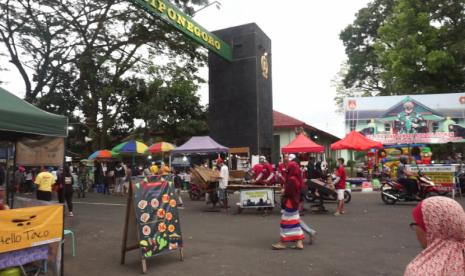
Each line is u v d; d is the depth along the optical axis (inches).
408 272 79.7
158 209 258.1
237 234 358.3
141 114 1106.1
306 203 600.1
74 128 1180.5
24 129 226.5
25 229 206.5
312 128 1273.4
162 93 1102.4
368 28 1569.9
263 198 494.3
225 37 927.0
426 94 1045.8
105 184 893.2
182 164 1005.2
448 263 75.4
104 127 1116.5
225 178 526.3
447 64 1035.3
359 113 1042.7
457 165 634.8
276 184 520.4
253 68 895.7
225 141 906.7
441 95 999.0
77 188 804.6
